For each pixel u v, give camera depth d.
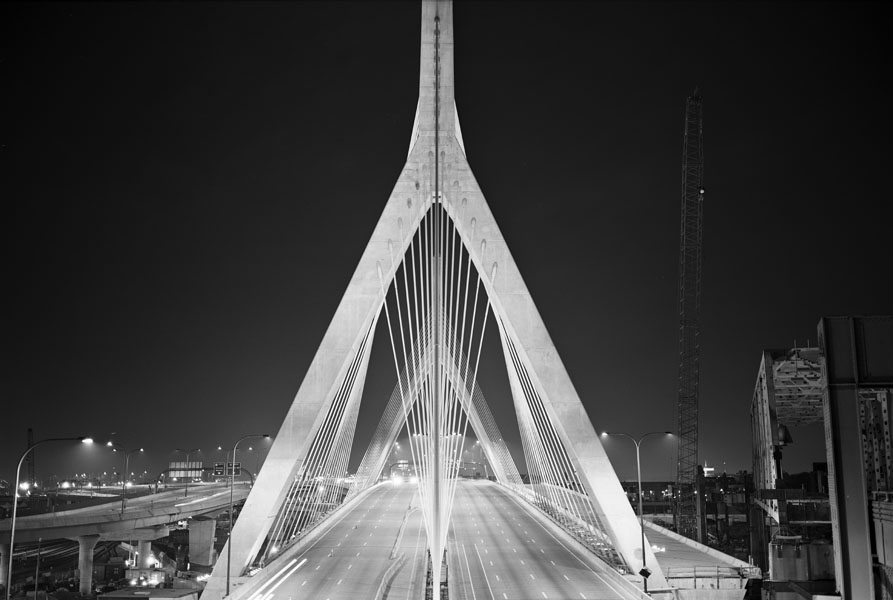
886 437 46.12
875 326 39.72
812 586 62.12
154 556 132.88
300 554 71.94
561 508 88.56
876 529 38.72
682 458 124.88
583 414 65.19
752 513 89.94
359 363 85.50
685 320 126.75
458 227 67.69
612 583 59.00
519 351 69.75
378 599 52.78
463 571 63.88
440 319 59.34
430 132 68.44
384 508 112.50
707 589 64.25
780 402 87.12
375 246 66.81
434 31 69.75
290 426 64.50
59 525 98.25
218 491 164.75
